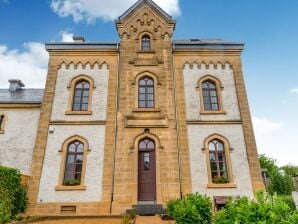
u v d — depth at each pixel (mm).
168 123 15562
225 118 16156
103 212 13820
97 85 16875
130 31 18188
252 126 15938
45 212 13867
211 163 15258
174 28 18656
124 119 15594
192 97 16641
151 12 18734
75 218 12195
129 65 17047
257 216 4148
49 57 17578
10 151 16484
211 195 14367
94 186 14445
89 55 17734
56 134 15531
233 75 17406
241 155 15289
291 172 45625
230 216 4645
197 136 15633
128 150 14938
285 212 4160
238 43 18016
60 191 14320
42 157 14938
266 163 48125
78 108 16453
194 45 18109
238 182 14711
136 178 14367
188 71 17344
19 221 11469
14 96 19156
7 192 11477
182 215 7645
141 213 13109
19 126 17188
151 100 16438
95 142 15375
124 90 16359
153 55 17469
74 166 15047
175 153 14938
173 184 14312
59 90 16719
